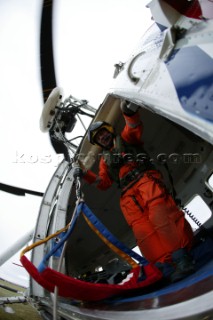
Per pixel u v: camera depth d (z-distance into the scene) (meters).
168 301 2.00
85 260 5.16
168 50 2.37
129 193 3.19
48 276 2.37
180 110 1.95
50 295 3.33
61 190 4.13
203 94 1.85
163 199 2.92
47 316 3.23
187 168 4.64
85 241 4.94
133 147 3.37
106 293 2.56
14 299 3.91
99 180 3.66
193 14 2.30
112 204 4.88
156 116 4.23
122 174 3.29
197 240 3.82
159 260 2.91
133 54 3.27
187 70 2.06
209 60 1.93
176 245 2.75
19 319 4.43
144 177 3.12
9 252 5.16
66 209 3.93
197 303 1.65
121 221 5.08
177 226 2.83
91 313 2.52
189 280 2.34
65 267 3.43
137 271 2.62
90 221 2.66
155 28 3.08
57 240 3.49
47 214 4.10
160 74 2.31
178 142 4.52
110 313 2.33
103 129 3.43
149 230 3.01
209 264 2.60
